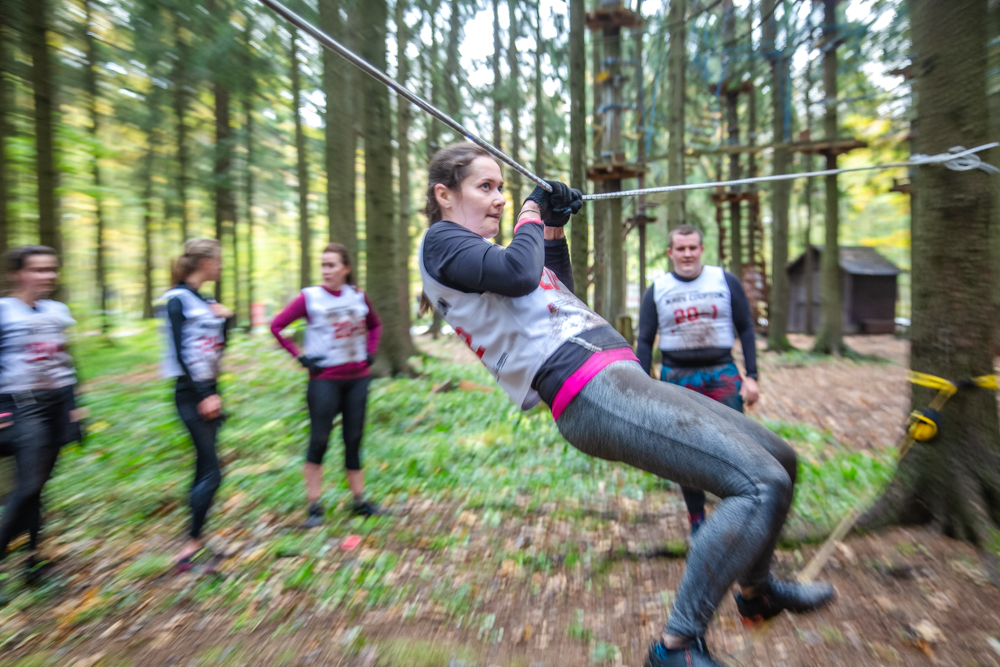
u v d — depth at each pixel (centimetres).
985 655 251
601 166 1017
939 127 344
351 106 915
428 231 209
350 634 292
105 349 1334
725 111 1606
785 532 368
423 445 593
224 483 497
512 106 1383
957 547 335
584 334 197
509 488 480
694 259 391
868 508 377
